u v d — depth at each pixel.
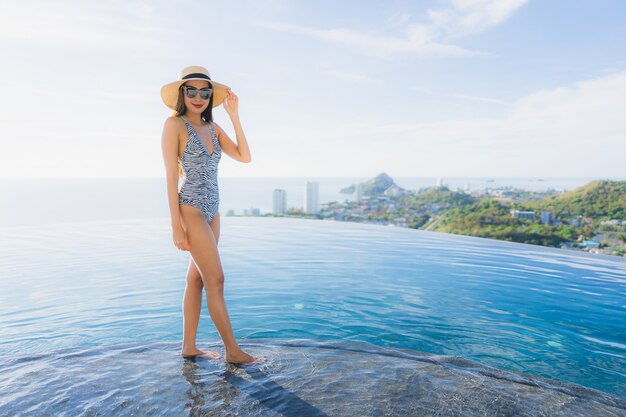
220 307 2.08
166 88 2.17
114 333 2.87
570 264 5.62
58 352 2.27
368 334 2.85
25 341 2.70
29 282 4.42
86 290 4.08
